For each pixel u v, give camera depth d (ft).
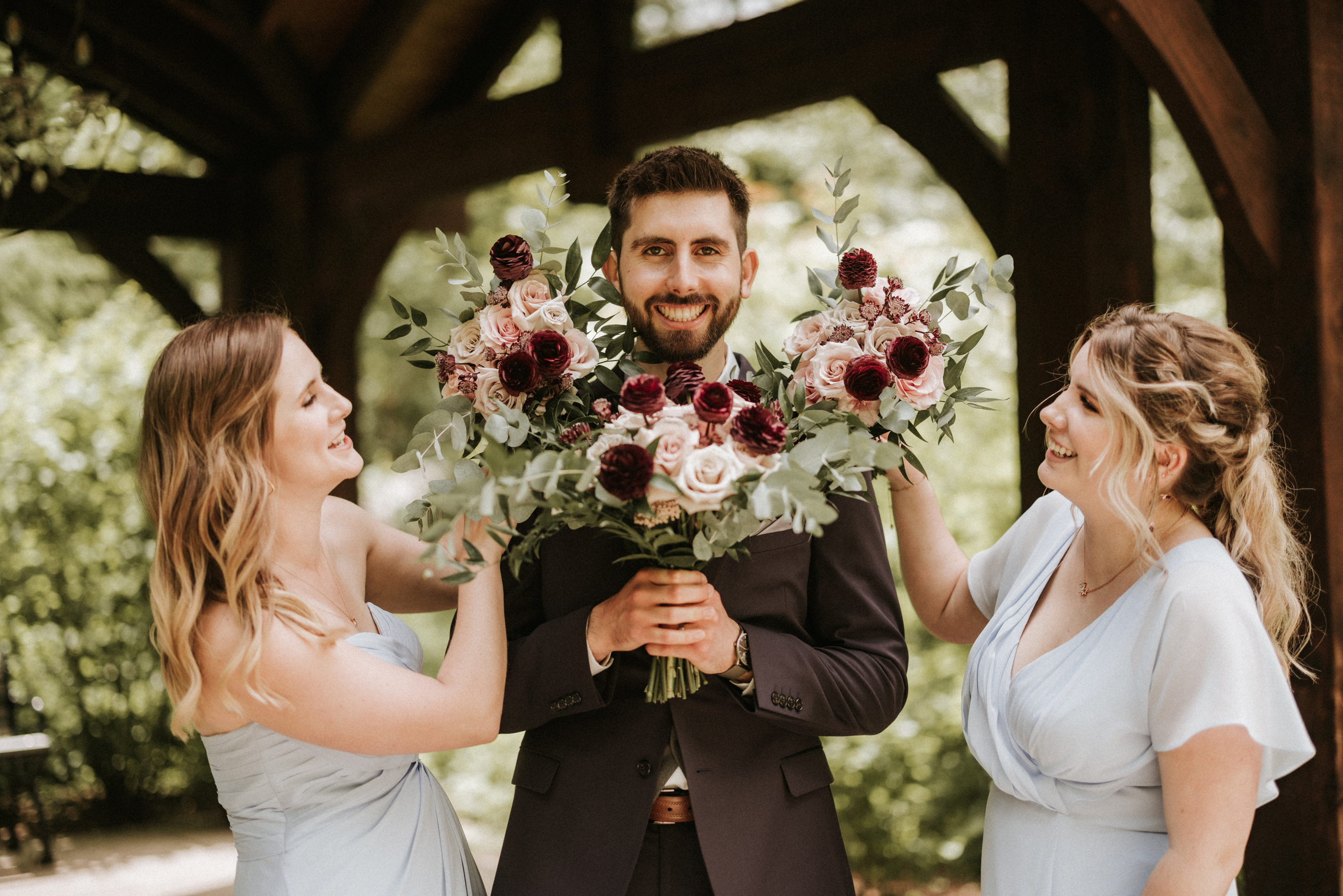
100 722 19.17
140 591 19.69
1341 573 8.30
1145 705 4.89
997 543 6.53
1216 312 24.16
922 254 28.78
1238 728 4.61
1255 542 5.11
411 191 17.46
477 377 5.33
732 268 5.82
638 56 14.73
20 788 17.24
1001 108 33.04
